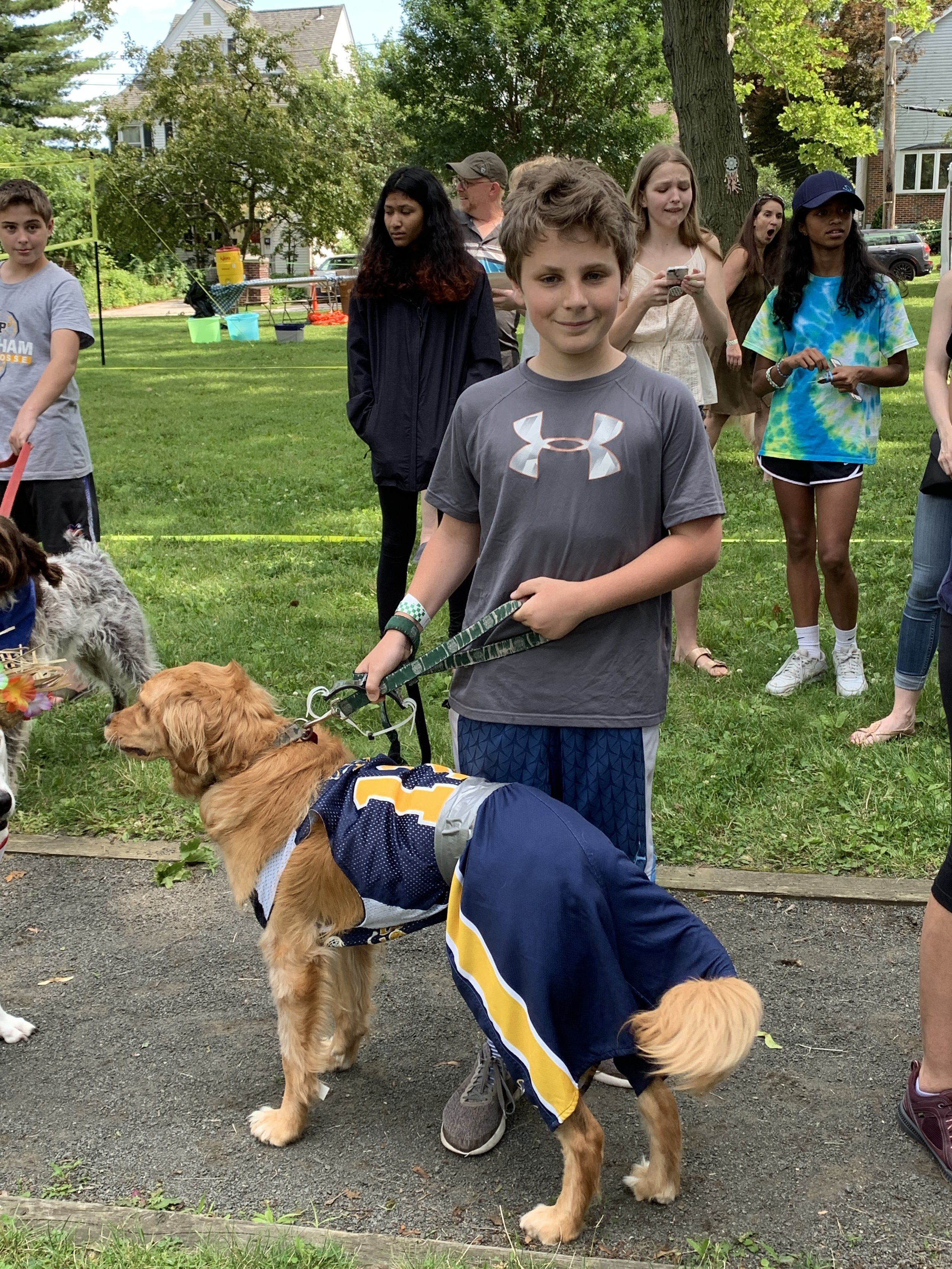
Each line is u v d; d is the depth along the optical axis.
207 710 2.82
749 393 8.59
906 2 31.30
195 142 40.75
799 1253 2.48
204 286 29.89
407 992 3.58
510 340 6.48
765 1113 2.96
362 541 9.01
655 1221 2.59
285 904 2.76
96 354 25.45
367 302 5.18
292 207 42.28
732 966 2.32
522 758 2.68
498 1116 2.89
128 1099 3.10
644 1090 2.56
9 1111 3.05
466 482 2.77
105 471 12.38
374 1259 2.44
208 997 3.58
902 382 5.19
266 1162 2.83
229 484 11.57
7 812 3.38
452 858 2.49
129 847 4.52
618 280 2.50
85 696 5.99
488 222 6.80
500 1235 2.58
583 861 2.33
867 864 4.13
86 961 3.80
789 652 6.16
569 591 2.50
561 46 35.97
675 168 5.57
